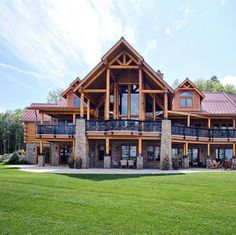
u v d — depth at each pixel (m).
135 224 7.26
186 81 30.47
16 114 78.94
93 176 15.27
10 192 10.27
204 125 30.16
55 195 9.95
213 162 26.03
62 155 28.45
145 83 25.83
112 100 26.17
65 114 28.81
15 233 6.74
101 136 22.36
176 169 22.03
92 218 7.69
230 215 7.95
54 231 6.85
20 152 37.53
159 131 22.30
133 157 24.70
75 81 29.97
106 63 22.19
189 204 8.96
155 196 10.02
